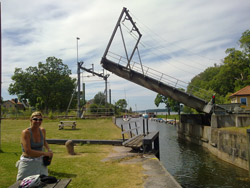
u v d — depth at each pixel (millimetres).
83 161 8117
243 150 13781
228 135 15898
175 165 15305
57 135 16172
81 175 6340
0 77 8477
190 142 26766
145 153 9398
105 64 24000
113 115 41688
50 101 55500
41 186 3340
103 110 43719
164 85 23469
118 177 6121
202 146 23047
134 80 24156
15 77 53906
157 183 5570
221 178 12180
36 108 55688
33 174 3732
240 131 14727
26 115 40219
